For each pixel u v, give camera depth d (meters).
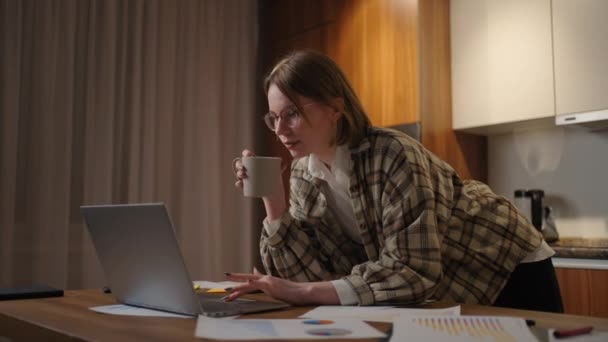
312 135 1.19
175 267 0.90
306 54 1.20
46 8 2.80
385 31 2.98
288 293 1.01
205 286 1.42
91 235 1.12
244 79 3.61
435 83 2.87
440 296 1.27
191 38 3.37
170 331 0.77
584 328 0.72
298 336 0.70
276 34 3.69
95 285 2.86
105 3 3.01
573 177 2.76
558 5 2.54
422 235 1.05
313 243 1.36
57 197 2.77
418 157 1.13
